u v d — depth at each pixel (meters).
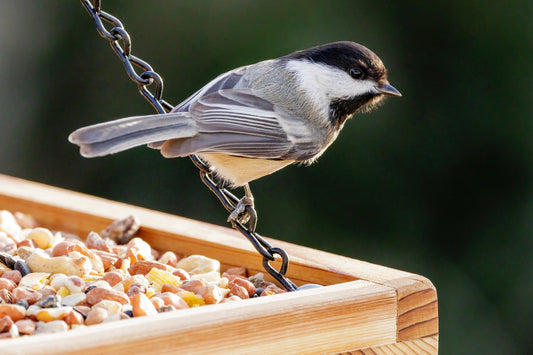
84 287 5.03
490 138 11.24
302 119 6.24
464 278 11.03
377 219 11.20
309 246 11.20
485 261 11.04
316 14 11.68
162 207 11.51
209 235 6.68
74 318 4.50
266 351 4.41
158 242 6.87
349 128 11.23
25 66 12.32
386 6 11.57
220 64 11.80
